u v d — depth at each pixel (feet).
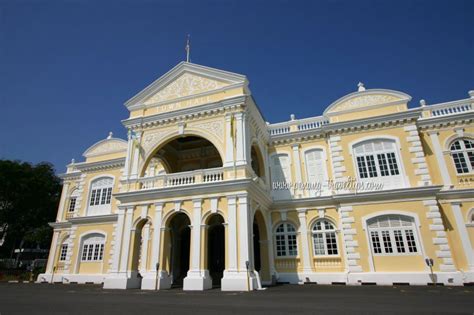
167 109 66.74
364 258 57.36
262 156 70.59
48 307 28.66
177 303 30.89
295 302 30.99
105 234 84.79
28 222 130.93
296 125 76.18
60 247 92.84
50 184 138.00
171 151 78.79
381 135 64.23
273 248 66.85
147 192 57.67
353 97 69.97
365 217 59.57
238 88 61.57
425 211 55.88
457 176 60.39
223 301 32.40
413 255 54.70
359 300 32.30
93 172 94.99
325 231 64.39
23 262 171.42
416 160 59.88
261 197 61.67
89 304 30.66
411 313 23.32
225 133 58.75
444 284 50.88
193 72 67.21
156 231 55.36
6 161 124.67
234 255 48.42
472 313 22.94
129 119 67.56
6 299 36.50
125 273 54.70
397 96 66.18
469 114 62.13
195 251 51.24
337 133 68.13
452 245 56.49
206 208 53.57
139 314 23.98
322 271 61.67
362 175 63.41
